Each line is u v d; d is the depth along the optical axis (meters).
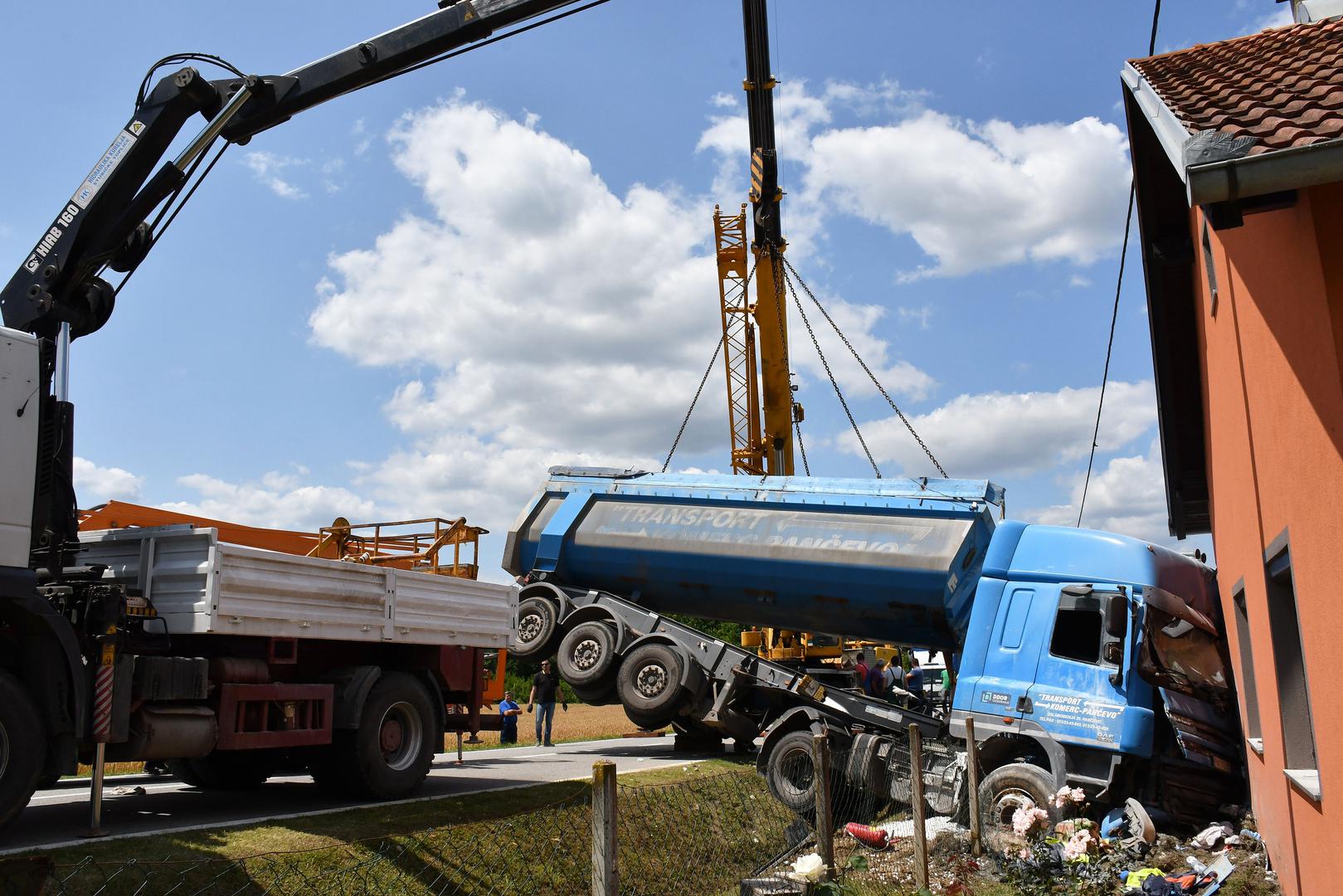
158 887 6.02
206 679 7.87
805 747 11.90
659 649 14.55
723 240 28.88
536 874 7.52
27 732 6.68
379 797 9.39
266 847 6.89
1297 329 5.15
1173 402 11.36
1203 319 9.49
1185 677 10.65
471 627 11.13
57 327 9.41
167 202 9.98
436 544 17.25
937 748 11.28
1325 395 4.67
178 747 7.66
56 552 8.32
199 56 10.30
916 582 13.73
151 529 8.28
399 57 10.26
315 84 10.30
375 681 9.51
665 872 8.18
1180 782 10.34
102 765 7.13
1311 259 4.65
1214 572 12.30
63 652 7.00
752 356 27.78
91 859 6.05
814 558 14.39
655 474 16.64
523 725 28.55
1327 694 5.19
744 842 9.23
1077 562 11.03
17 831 7.23
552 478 17.19
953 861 8.94
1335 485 4.65
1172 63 7.05
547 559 16.38
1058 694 10.48
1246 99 5.24
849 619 14.58
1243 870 8.16
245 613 8.12
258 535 15.83
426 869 7.11
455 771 12.46
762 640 19.78
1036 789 10.11
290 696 8.55
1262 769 8.60
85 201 9.55
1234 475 8.37
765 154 25.14
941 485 14.30
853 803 11.40
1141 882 8.14
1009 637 11.00
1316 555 5.16
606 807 4.05
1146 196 9.09
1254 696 9.34
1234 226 4.77
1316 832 5.95
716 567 15.16
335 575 9.14
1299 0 8.61
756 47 25.16
